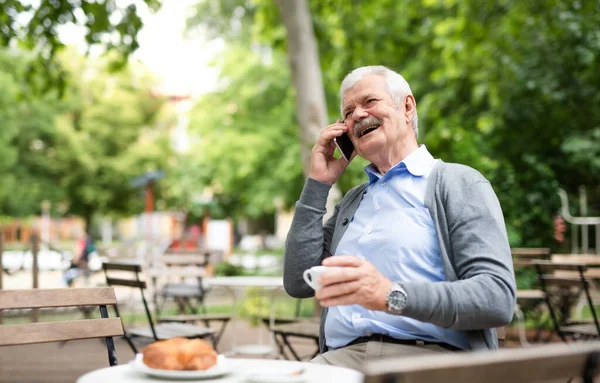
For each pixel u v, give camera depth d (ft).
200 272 23.35
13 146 91.76
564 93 38.22
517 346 22.50
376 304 6.98
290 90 61.05
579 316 25.13
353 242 8.84
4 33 26.25
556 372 4.75
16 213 95.45
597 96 38.40
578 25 36.37
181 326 16.90
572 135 40.34
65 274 36.76
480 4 37.65
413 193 8.48
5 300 7.47
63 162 95.96
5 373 19.49
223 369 5.97
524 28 37.83
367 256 8.48
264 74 61.98
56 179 97.25
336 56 38.37
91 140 97.19
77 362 21.38
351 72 9.32
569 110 39.81
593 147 38.32
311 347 23.95
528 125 41.37
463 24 38.19
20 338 7.39
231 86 62.69
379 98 8.95
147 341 15.99
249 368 6.29
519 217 30.73
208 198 83.30
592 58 37.55
